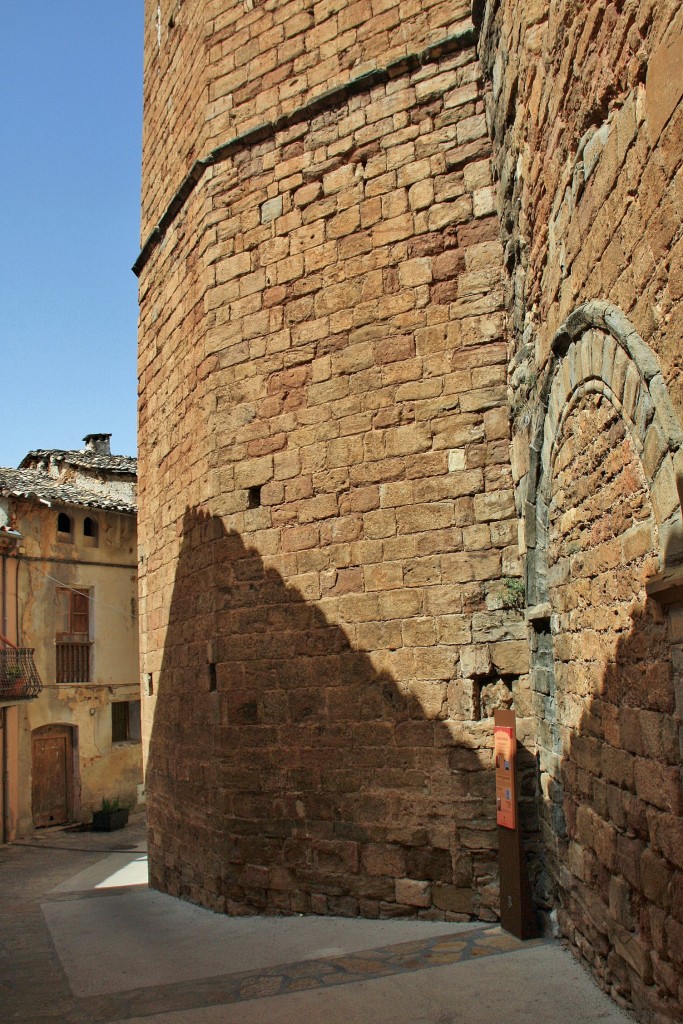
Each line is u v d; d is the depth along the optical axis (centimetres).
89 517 2514
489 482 730
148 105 1210
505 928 644
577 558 551
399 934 671
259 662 825
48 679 2336
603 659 495
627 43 369
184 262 1018
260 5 924
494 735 693
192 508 957
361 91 837
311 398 829
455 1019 467
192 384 969
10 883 1571
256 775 811
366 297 809
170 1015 515
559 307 531
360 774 752
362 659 764
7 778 2162
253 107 913
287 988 549
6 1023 530
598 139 426
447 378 760
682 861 371
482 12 729
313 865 765
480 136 771
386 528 770
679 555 348
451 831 704
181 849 944
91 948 744
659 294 351
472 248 763
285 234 870
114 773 2447
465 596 727
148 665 1120
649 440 380
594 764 516
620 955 466
